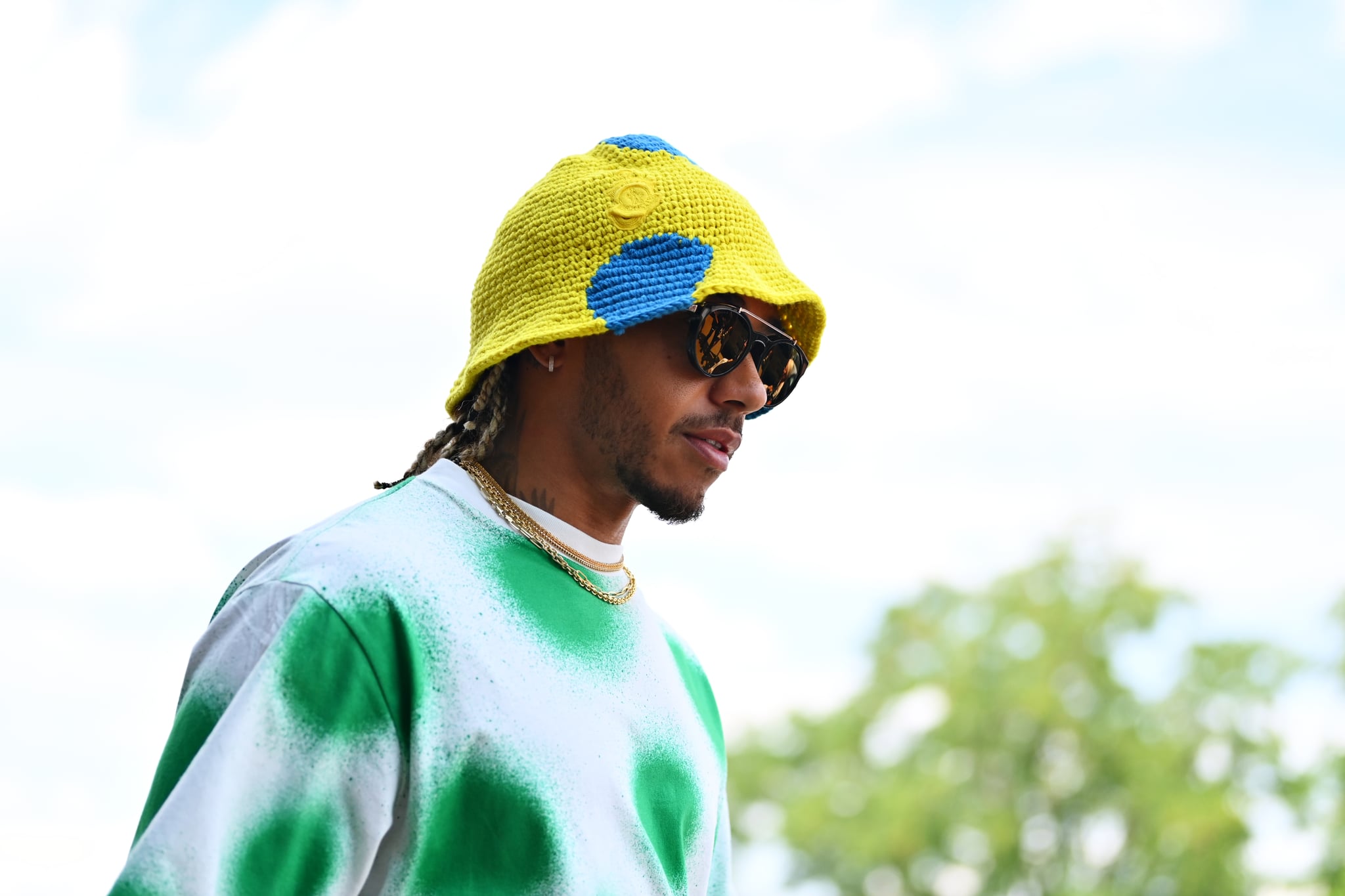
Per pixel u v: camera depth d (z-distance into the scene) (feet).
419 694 9.80
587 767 10.28
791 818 92.99
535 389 11.55
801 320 12.32
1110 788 88.33
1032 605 94.22
